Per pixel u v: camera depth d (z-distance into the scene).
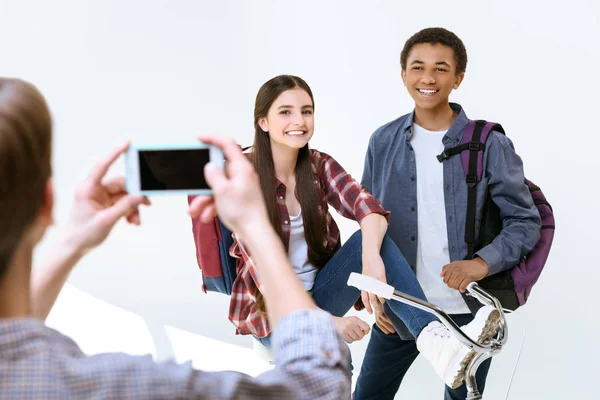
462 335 1.76
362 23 4.94
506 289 2.52
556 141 4.53
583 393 3.28
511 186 2.53
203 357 3.62
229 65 5.38
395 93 4.92
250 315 2.40
